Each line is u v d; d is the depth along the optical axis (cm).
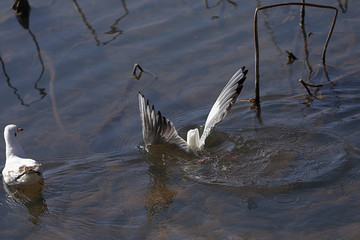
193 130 1052
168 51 1477
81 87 1348
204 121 1201
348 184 920
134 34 1563
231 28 1560
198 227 848
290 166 999
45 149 1133
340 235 793
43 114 1252
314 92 1265
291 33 1520
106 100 1295
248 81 1345
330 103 1216
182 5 1712
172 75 1375
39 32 1599
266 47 1463
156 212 899
